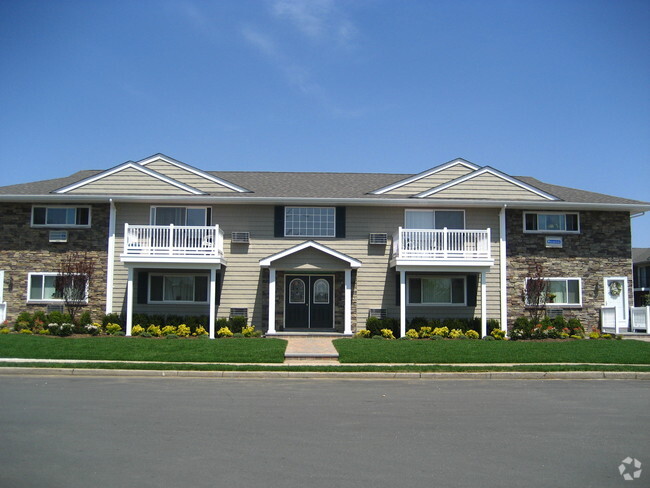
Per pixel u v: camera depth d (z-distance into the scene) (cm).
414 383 1324
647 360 1588
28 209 2223
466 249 2217
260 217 2267
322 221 2280
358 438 784
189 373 1402
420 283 2275
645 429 855
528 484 603
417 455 705
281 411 965
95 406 992
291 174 2741
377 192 2322
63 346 1675
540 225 2311
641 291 3844
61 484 589
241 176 2648
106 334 2072
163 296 2230
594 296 2292
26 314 2128
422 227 2295
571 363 1559
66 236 2209
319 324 2258
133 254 2083
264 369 1436
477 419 917
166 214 2262
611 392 1209
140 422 870
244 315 2214
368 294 2247
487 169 2305
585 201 2294
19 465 652
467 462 678
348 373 1423
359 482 602
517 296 2272
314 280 2273
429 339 2041
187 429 827
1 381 1284
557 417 939
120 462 665
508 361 1578
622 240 2323
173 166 2309
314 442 760
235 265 2241
